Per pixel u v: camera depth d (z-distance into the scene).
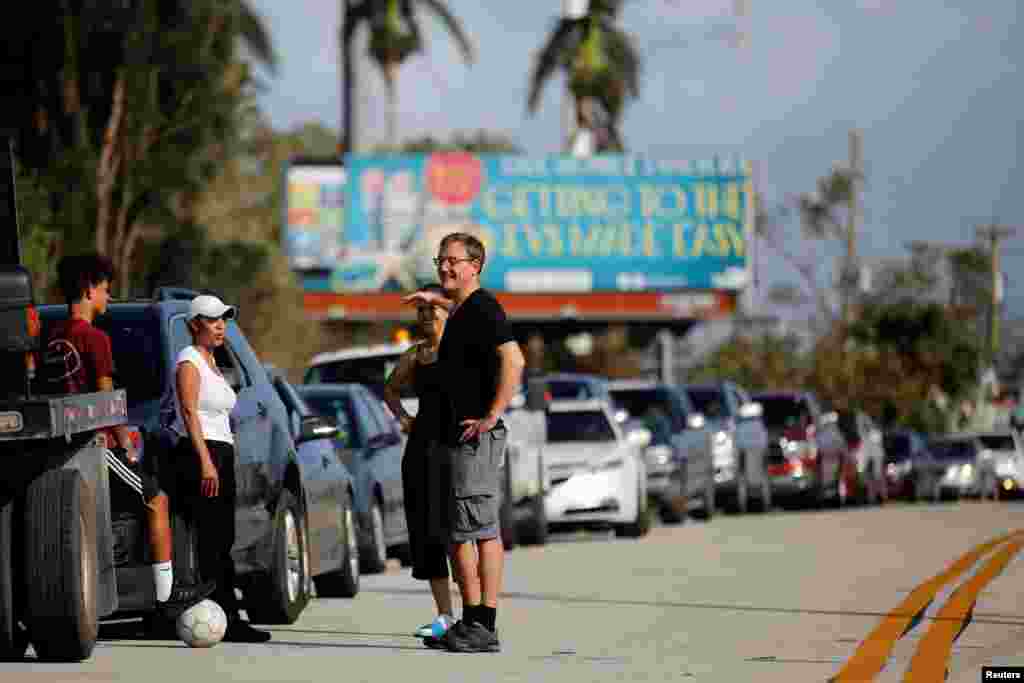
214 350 30.98
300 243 148.00
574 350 160.25
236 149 76.38
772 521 70.94
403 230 148.88
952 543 52.75
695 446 74.44
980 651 26.84
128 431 28.25
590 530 66.38
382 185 148.50
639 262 151.75
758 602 35.25
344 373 54.25
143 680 23.98
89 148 67.62
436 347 29.22
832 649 27.53
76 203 67.06
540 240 150.62
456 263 27.06
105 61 70.00
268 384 32.91
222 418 28.59
